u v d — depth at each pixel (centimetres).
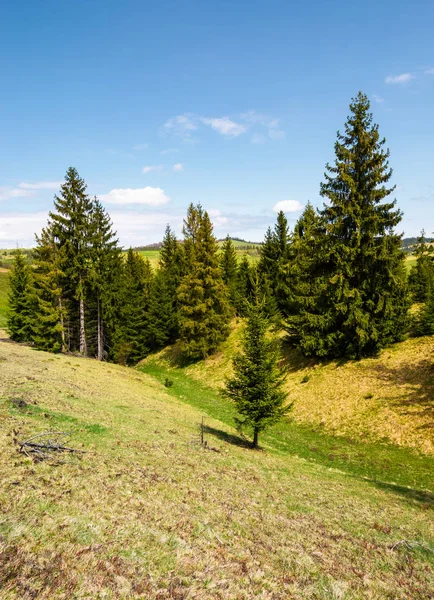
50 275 4091
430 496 1658
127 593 554
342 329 3188
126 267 6241
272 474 1535
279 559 782
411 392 2644
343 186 3083
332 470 1948
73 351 4916
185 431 1933
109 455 1155
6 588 498
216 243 4647
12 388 1722
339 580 750
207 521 876
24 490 773
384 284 3005
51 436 1177
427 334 3309
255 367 1966
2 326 7338
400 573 855
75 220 4169
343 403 2816
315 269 3341
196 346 4553
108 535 695
